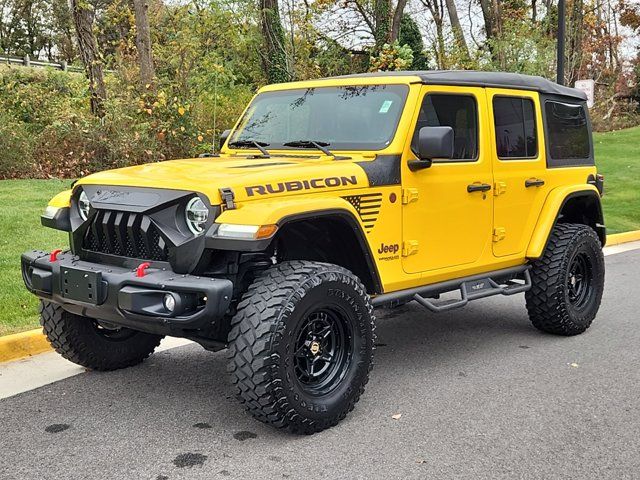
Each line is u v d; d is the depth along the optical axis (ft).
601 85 110.32
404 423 14.19
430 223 16.21
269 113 17.98
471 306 24.59
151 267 13.20
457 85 17.03
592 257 20.81
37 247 26.84
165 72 50.34
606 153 73.05
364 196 14.69
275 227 12.35
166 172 14.08
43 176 42.04
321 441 13.28
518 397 15.72
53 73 68.18
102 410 14.74
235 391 12.74
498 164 18.01
